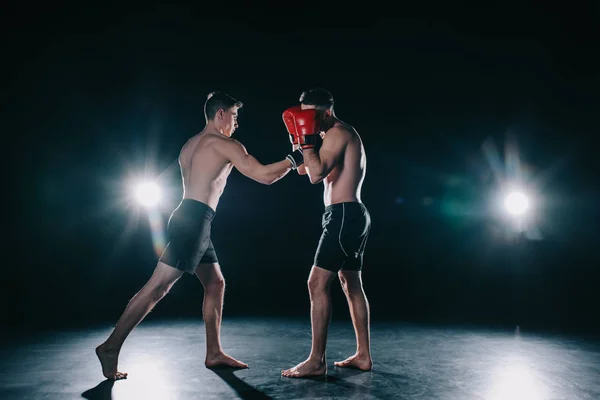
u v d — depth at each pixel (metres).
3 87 7.01
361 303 2.92
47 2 7.03
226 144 2.87
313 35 7.45
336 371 2.84
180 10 7.33
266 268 7.78
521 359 3.14
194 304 5.59
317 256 2.82
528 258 7.33
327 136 2.84
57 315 4.78
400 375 2.76
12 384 2.55
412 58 7.39
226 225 7.80
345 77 7.46
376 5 7.38
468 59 7.29
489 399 2.33
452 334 3.99
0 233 7.10
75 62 7.15
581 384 2.59
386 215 7.63
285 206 7.75
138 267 7.34
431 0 7.30
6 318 4.60
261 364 3.01
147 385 2.54
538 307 5.46
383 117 7.49
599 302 5.77
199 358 3.14
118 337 2.66
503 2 7.15
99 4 7.16
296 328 4.24
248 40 7.44
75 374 2.74
